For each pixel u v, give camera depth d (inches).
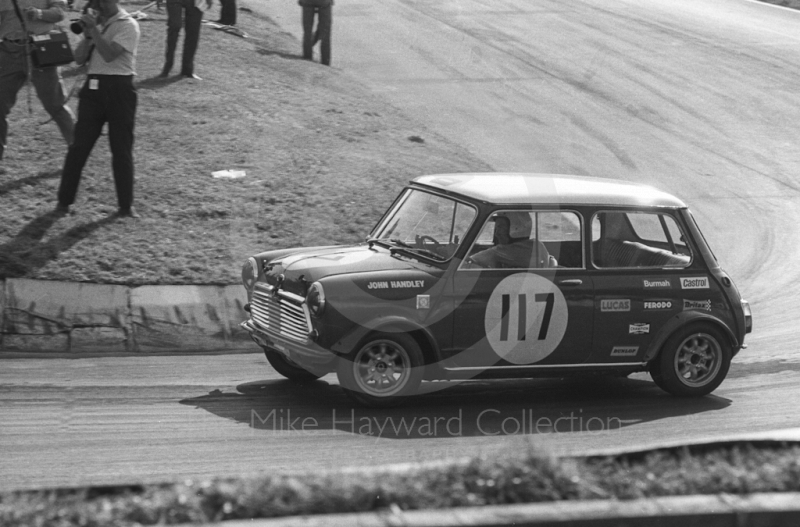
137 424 912.3
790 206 2015.3
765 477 670.5
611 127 2511.1
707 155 2348.7
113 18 1400.1
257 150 1813.5
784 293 1545.3
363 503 602.9
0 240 1334.9
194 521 573.3
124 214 1470.2
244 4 3469.5
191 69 2167.8
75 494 612.1
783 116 2746.1
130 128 1441.9
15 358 1125.7
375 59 2992.1
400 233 1072.8
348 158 1855.3
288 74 2436.0
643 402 1057.5
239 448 848.3
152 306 1245.7
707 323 1071.6
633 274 1049.5
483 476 640.4
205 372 1116.5
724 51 3518.7
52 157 1643.7
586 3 4355.3
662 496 641.6
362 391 974.4
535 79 2947.8
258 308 1072.2
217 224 1498.5
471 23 3718.0
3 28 1482.5
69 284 1257.4
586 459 690.2
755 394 1094.4
